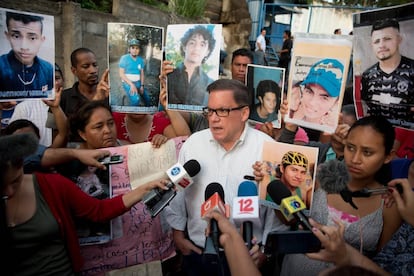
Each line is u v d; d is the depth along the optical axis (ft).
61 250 4.93
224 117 5.36
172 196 5.26
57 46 15.34
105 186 6.02
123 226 6.29
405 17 4.83
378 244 4.58
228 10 38.70
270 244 3.83
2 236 4.38
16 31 6.29
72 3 15.06
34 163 5.61
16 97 6.39
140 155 6.48
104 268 6.23
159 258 6.68
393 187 4.28
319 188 5.13
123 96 7.09
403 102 5.07
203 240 5.83
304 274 4.98
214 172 5.84
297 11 42.19
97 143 6.42
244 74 9.61
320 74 5.86
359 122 4.69
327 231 3.66
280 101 6.67
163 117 8.36
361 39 5.45
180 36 6.95
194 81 6.97
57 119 7.07
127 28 6.86
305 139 8.11
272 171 5.22
